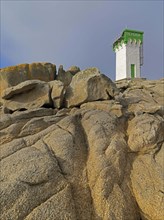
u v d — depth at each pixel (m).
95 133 14.44
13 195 10.01
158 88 28.92
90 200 11.12
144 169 12.97
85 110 17.47
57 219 9.66
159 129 15.64
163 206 11.04
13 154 12.52
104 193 11.12
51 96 18.83
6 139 14.17
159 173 12.56
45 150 12.77
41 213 9.68
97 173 11.98
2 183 10.55
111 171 12.10
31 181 10.70
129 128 16.36
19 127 15.09
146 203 11.40
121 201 11.12
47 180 10.96
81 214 10.48
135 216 11.21
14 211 9.56
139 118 16.77
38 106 18.48
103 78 19.58
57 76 25.53
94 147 13.55
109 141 14.05
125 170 12.88
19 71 23.05
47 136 14.20
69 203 10.34
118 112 17.25
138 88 28.83
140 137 14.71
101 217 10.55
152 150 14.30
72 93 19.50
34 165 11.55
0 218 9.29
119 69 62.72
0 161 12.05
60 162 12.28
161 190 11.66
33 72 23.61
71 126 15.04
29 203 9.93
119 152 13.20
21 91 18.70
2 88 22.52
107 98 19.27
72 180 11.63
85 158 13.17
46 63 24.61
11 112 18.73
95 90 19.30
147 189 11.86
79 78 20.12
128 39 61.97
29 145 13.49
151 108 17.77
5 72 22.58
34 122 15.32
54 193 10.61
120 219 10.55
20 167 11.48
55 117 16.31
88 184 11.76
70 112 17.86
